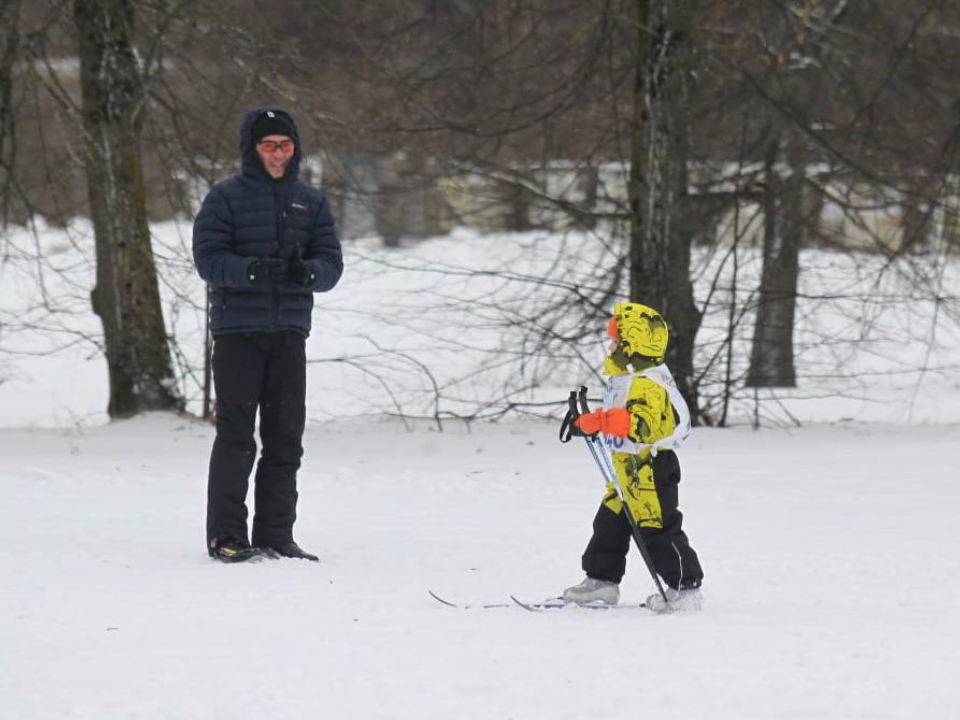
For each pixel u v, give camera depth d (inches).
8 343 3427.7
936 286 2571.4
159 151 2235.5
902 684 656.4
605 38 2333.9
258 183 1117.7
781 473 1733.5
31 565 1037.8
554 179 2613.2
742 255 2459.4
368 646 749.3
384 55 2423.7
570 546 1187.9
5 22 2084.2
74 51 2333.9
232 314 1111.0
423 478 1637.6
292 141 1115.9
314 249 1142.3
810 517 1384.1
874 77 2434.8
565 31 2409.0
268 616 847.1
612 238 2492.6
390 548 1167.0
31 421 2755.9
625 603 941.8
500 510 1423.5
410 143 2468.0
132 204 2316.7
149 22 2193.7
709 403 2393.0
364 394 2849.4
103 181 2294.5
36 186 2298.2
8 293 3166.8
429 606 898.7
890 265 2445.9
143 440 2041.1
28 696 633.0
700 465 1818.4
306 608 878.4
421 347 2657.5
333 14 2369.6
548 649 741.3
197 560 1091.3
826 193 2461.9
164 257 2329.0
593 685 649.6
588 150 2539.4
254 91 2231.8
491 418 2420.0
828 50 2445.9
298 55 2303.2
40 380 3326.8
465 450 2005.4
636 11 2336.4
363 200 2409.0
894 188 2401.6
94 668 689.6
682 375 2362.2
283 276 1098.7
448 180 2650.1
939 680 665.6
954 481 1654.8
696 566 893.2
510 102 2461.9
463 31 2409.0
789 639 773.9
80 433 2119.8
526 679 663.1
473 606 901.8
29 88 2155.5
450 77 2450.8
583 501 1493.6
